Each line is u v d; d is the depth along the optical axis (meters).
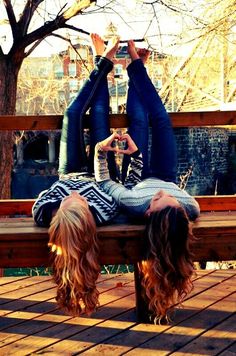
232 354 2.40
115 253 2.42
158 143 3.08
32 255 2.42
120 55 5.24
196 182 18.27
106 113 3.17
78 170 3.10
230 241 2.48
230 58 10.53
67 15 6.60
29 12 6.74
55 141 25.52
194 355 2.39
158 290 2.32
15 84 6.88
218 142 19.20
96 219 2.47
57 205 2.48
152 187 2.57
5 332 2.71
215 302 3.10
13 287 3.50
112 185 2.65
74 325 2.79
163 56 8.65
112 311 2.98
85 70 8.45
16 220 2.82
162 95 11.07
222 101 14.04
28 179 24.56
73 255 2.21
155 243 2.30
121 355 2.41
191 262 2.36
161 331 2.67
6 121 3.21
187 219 2.33
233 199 3.52
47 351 2.47
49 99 11.39
